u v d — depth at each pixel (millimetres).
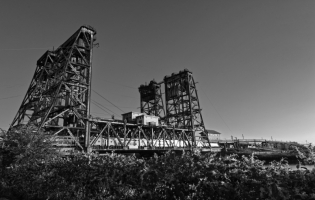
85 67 49969
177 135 73000
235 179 4672
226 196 4477
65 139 41375
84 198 7688
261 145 101688
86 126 46000
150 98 86750
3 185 13516
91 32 53094
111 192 6707
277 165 4938
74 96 49688
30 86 58938
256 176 4465
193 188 4922
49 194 9719
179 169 5418
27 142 17266
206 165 5227
